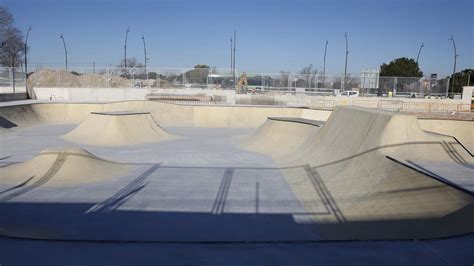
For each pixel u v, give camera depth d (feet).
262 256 15.33
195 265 14.39
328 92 125.18
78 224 25.89
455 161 32.60
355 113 42.98
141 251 16.03
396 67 205.26
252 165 46.91
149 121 69.82
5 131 69.26
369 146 35.70
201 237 23.77
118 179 38.60
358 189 30.91
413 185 26.55
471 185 24.35
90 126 64.49
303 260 14.84
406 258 14.90
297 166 44.34
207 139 69.05
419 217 22.68
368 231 23.38
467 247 16.01
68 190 34.04
